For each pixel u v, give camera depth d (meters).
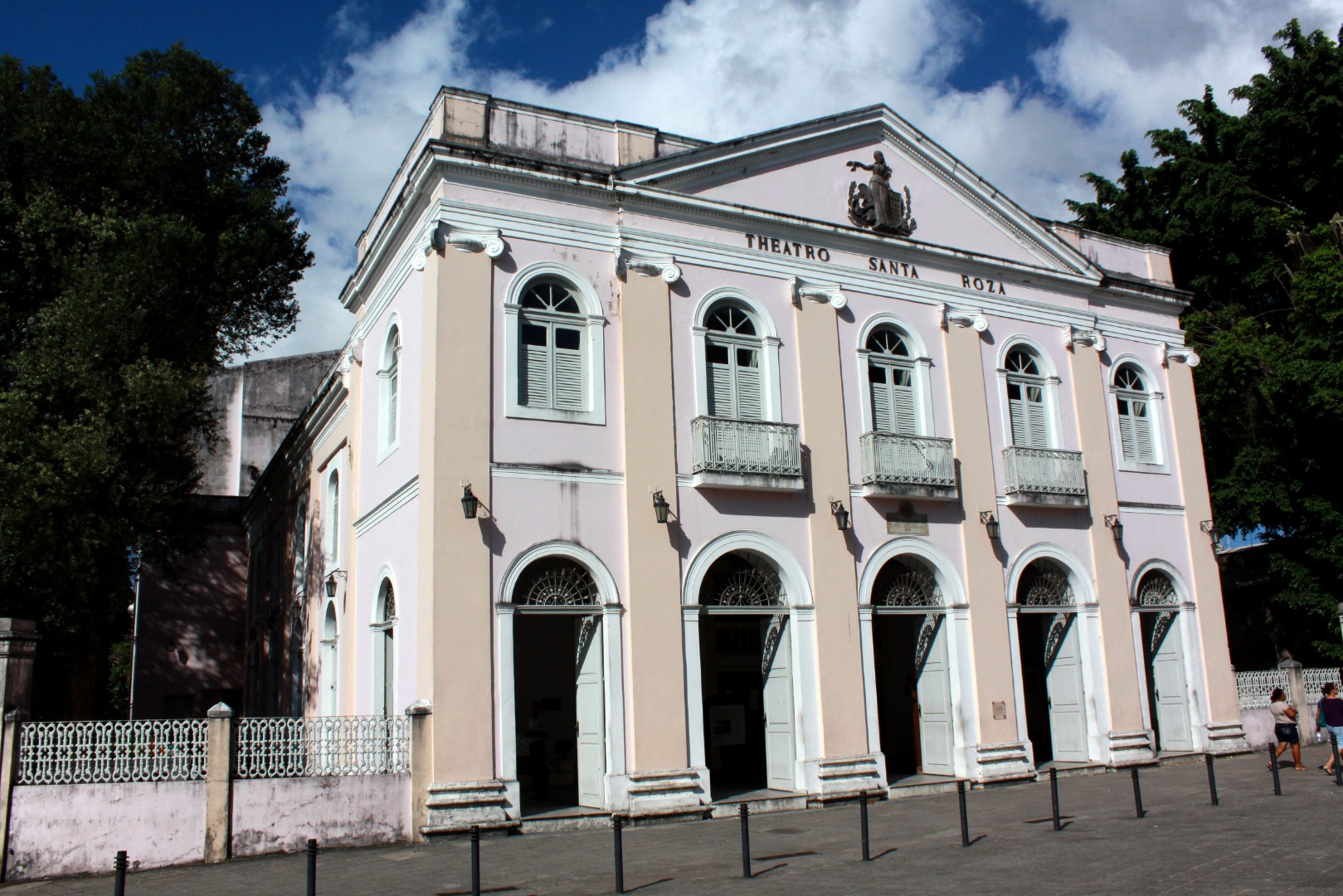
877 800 14.74
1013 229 18.52
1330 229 22.59
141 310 17.45
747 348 15.66
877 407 16.58
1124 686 17.55
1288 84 25.25
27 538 15.75
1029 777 16.09
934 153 17.83
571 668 18.06
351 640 16.62
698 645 14.19
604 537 13.90
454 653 12.63
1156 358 19.92
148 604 27.69
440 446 13.10
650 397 14.54
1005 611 16.70
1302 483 21.08
